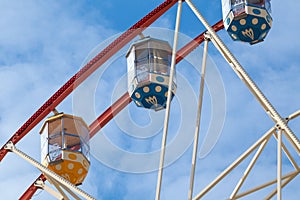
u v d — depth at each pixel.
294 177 30.92
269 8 33.81
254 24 33.25
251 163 30.08
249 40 33.97
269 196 31.08
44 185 32.66
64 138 34.25
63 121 34.56
